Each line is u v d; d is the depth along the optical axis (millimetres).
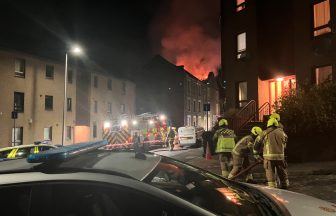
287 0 18828
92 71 40906
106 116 44000
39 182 2682
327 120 13406
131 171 2998
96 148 3906
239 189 3555
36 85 32719
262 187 3934
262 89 19656
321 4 16484
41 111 33250
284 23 18922
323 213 3023
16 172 2838
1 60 29312
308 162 13453
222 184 3592
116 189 2662
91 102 40625
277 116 8930
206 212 2594
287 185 8750
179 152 24516
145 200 2639
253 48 19891
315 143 13562
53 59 34781
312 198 3561
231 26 21469
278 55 19141
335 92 13656
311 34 16812
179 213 2580
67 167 2900
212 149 17797
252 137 9898
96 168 2949
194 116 60750
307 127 13539
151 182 2945
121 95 48094
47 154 2893
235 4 21312
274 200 3312
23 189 2668
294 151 13711
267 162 8711
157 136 29469
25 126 31406
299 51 17328
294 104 14016
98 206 2670
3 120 29266
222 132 10969
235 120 18188
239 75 20797
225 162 10805
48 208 2637
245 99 20703
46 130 34062
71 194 2680
